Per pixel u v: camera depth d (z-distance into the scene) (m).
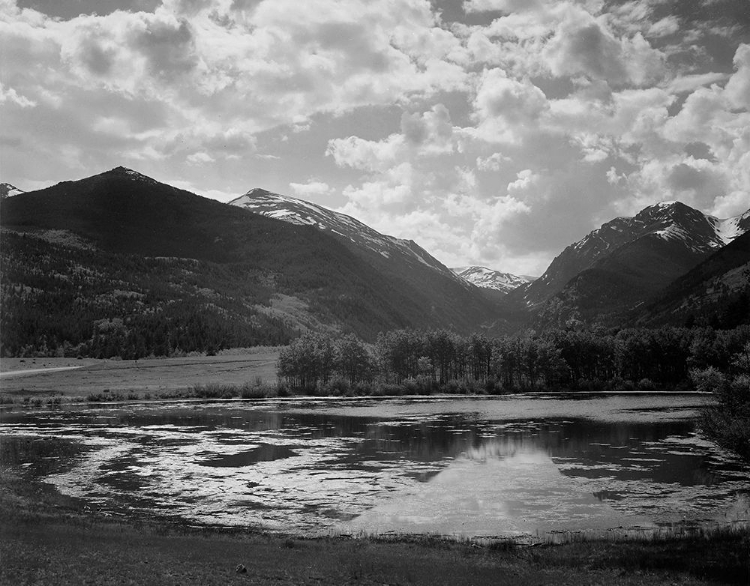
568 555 34.75
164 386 190.50
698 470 65.81
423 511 49.72
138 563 29.14
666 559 33.12
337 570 30.12
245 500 53.44
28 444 84.75
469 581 28.86
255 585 27.05
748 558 32.97
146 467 68.06
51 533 34.59
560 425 106.62
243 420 117.00
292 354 194.50
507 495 55.12
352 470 66.75
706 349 186.75
